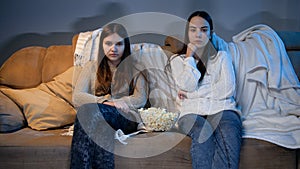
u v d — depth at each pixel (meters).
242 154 1.61
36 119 1.91
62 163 1.60
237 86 2.01
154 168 1.60
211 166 1.56
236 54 2.06
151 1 2.46
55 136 1.72
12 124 1.84
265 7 2.50
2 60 2.47
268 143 1.63
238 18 2.50
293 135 1.68
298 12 2.51
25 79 2.11
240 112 1.84
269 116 1.85
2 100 1.88
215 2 2.47
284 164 1.63
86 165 1.52
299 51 2.22
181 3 2.47
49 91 2.04
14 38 2.46
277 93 2.01
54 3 2.43
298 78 2.15
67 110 1.98
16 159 1.61
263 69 2.02
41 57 2.18
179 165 1.59
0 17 2.43
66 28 2.46
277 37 2.13
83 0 2.44
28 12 2.44
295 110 1.88
